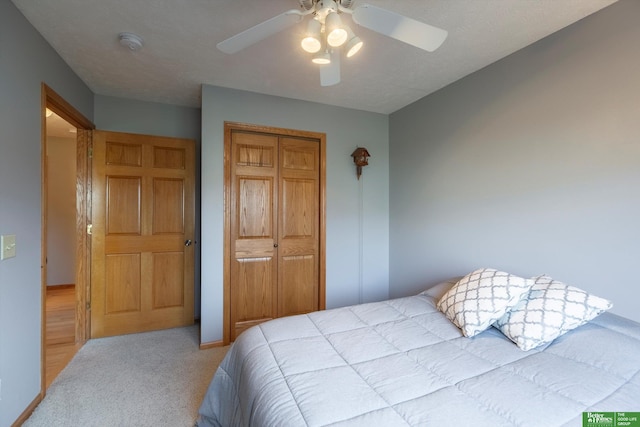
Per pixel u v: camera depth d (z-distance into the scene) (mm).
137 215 2855
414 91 2744
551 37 1850
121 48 1997
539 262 1928
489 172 2250
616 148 1576
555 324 1300
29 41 1698
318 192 3094
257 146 2838
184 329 2961
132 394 1899
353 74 2396
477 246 2350
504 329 1416
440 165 2701
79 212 2697
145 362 2311
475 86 2352
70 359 2346
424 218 2887
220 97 2625
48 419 1658
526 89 1992
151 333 2855
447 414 884
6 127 1500
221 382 1478
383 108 3188
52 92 1974
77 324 2664
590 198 1680
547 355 1221
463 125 2463
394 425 842
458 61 2191
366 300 3273
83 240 2701
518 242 2051
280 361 1197
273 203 2904
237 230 2775
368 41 1916
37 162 1781
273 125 2826
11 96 1537
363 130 3256
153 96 2855
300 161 3020
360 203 3252
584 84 1697
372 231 3305
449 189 2609
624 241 1552
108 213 2766
